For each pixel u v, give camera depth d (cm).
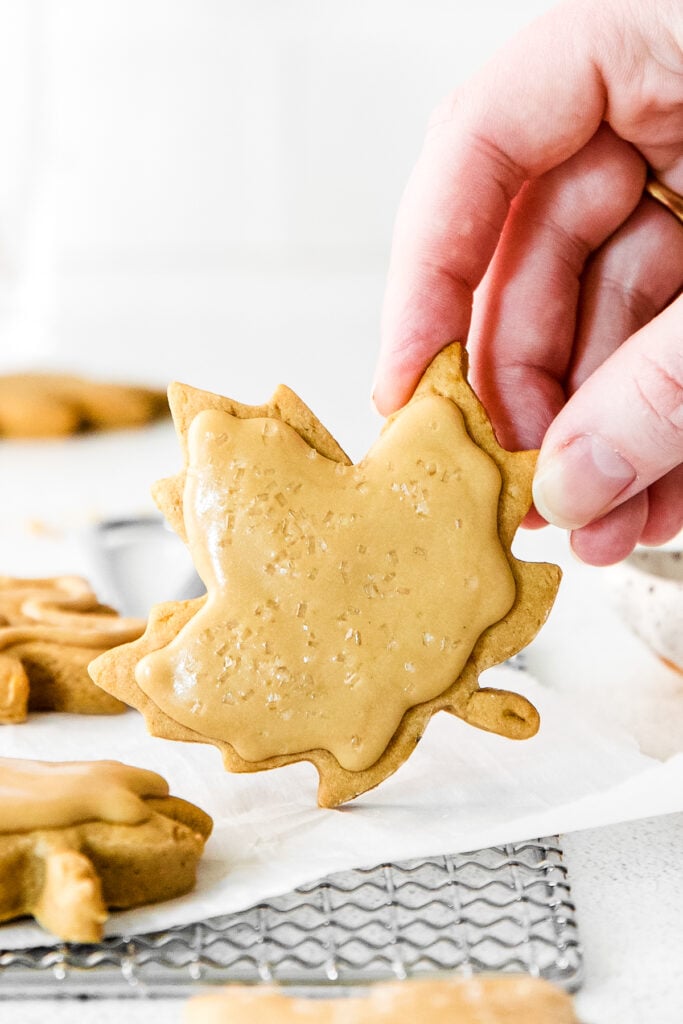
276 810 36
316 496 35
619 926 33
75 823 33
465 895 33
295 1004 31
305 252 111
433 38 104
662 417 35
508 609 36
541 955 32
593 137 40
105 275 107
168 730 35
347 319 98
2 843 32
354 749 35
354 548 35
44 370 78
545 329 40
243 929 33
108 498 56
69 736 39
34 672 40
